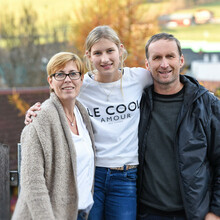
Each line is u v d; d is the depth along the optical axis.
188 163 2.42
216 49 21.95
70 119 2.30
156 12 10.59
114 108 2.65
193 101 2.48
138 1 10.60
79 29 10.91
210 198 2.52
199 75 15.67
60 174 2.06
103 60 2.52
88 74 2.71
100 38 2.52
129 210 2.60
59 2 24.20
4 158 2.60
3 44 27.69
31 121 2.08
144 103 2.70
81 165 2.22
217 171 2.49
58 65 2.18
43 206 1.94
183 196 2.42
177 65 2.54
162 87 2.58
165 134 2.52
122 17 10.13
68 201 2.10
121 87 2.65
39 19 25.88
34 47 25.83
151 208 2.57
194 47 21.80
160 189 2.51
